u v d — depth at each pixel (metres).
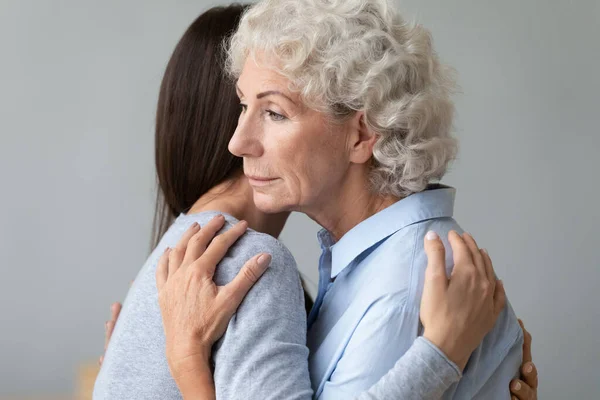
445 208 1.25
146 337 1.20
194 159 1.39
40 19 3.29
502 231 3.18
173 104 1.39
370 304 1.12
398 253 1.17
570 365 3.16
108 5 3.31
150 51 3.33
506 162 3.16
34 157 3.32
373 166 1.24
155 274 1.24
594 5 3.07
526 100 3.14
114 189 3.34
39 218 3.32
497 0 3.13
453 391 1.13
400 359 1.06
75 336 3.35
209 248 1.16
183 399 1.12
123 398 1.18
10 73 3.29
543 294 3.17
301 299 1.16
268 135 1.19
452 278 1.11
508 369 1.26
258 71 1.17
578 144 3.12
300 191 1.20
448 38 3.16
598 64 3.08
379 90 1.17
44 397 3.33
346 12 1.18
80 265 3.34
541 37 3.12
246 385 1.04
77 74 3.31
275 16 1.17
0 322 3.32
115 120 3.33
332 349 1.16
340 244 1.25
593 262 3.13
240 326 1.09
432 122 1.25
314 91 1.15
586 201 3.13
